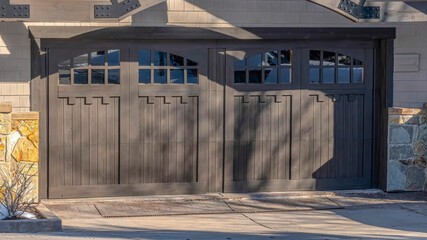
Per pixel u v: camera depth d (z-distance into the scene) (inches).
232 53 411.8
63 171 395.5
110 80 399.2
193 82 409.4
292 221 351.3
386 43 422.3
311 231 319.3
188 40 406.3
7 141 364.8
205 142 411.8
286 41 416.8
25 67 384.8
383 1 391.9
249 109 416.5
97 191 400.8
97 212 371.2
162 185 408.5
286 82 419.5
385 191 428.5
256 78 415.8
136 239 285.9
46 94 390.9
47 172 393.4
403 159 426.9
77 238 287.7
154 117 405.7
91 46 394.9
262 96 416.5
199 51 408.2
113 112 400.5
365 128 429.4
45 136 391.9
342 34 416.2
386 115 424.5
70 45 391.9
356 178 430.6
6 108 363.3
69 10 336.8
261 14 409.7
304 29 412.2
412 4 372.5
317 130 424.2
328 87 423.2
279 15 411.5
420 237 302.4
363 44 425.1
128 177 404.2
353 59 426.0
